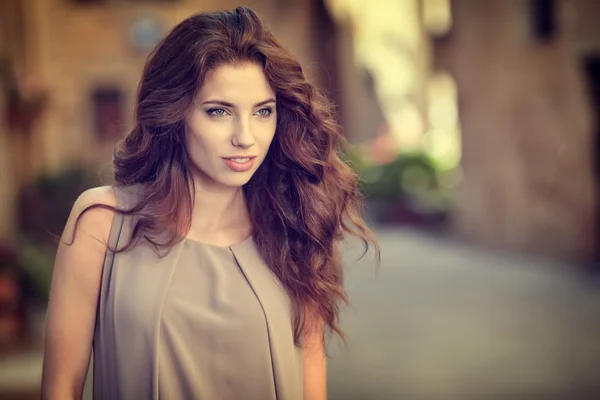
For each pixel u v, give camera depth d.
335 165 2.69
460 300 11.98
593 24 13.97
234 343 2.40
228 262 2.49
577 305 11.16
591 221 14.30
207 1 25.97
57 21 24.66
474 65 18.41
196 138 2.34
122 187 2.46
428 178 24.78
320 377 2.70
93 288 2.37
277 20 28.98
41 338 8.72
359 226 2.78
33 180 16.81
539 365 8.06
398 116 41.34
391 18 43.84
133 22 25.11
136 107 2.45
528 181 16.28
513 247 16.98
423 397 6.94
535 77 15.75
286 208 2.63
